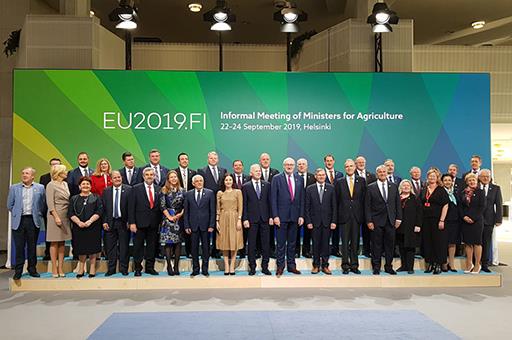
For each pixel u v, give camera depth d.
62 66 8.41
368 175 7.30
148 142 7.80
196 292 6.25
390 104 8.00
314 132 7.95
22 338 4.50
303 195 6.64
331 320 5.00
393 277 6.57
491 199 7.13
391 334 4.56
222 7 7.88
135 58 9.87
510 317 5.15
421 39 13.05
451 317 5.14
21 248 6.44
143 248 6.65
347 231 6.70
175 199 6.53
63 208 6.45
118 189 6.61
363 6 9.17
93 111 7.73
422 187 7.23
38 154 7.65
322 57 9.21
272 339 4.40
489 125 8.05
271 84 7.95
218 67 9.99
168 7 10.91
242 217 6.63
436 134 8.01
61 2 8.98
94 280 6.42
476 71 9.84
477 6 10.65
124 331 4.64
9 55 10.27
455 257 7.42
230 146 7.89
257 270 6.96
